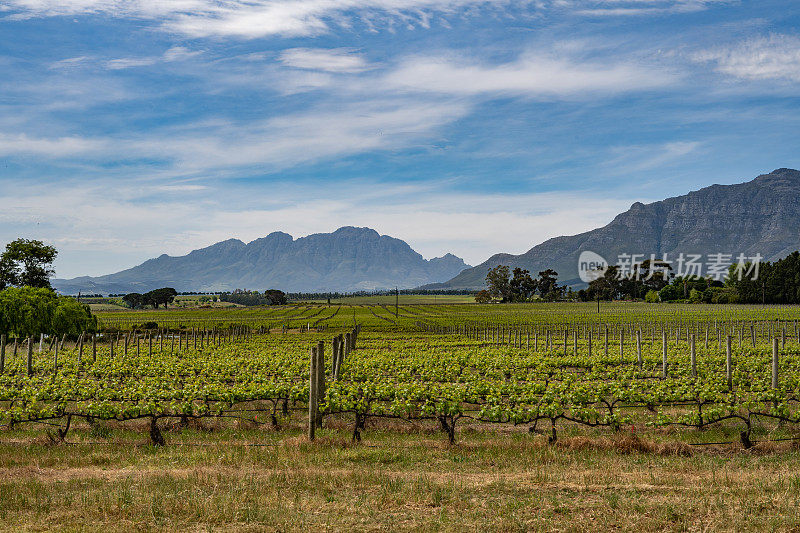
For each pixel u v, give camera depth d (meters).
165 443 15.65
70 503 10.06
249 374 26.09
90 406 16.48
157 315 132.25
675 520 9.10
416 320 103.94
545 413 15.77
